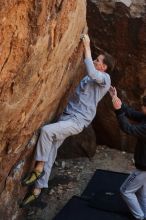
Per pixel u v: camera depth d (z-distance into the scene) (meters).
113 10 6.28
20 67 3.09
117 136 6.94
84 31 4.74
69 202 5.47
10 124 3.53
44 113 4.36
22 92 3.35
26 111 3.69
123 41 6.34
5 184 4.27
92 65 4.44
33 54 3.14
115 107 4.58
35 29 2.97
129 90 6.63
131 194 5.07
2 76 2.94
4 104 3.18
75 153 6.75
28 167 4.73
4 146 3.78
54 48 3.52
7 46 2.80
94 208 5.39
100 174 6.23
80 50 4.66
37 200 5.65
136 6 6.27
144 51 6.28
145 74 6.43
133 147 6.94
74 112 4.72
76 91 4.81
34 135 4.43
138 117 4.88
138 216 5.14
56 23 3.32
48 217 5.39
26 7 2.79
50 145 4.57
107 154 6.93
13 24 2.74
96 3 6.34
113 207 5.45
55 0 3.11
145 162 4.75
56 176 6.26
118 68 6.55
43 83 3.72
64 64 4.16
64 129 4.57
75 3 3.65
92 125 7.07
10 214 4.58
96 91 4.68
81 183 6.14
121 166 6.62
